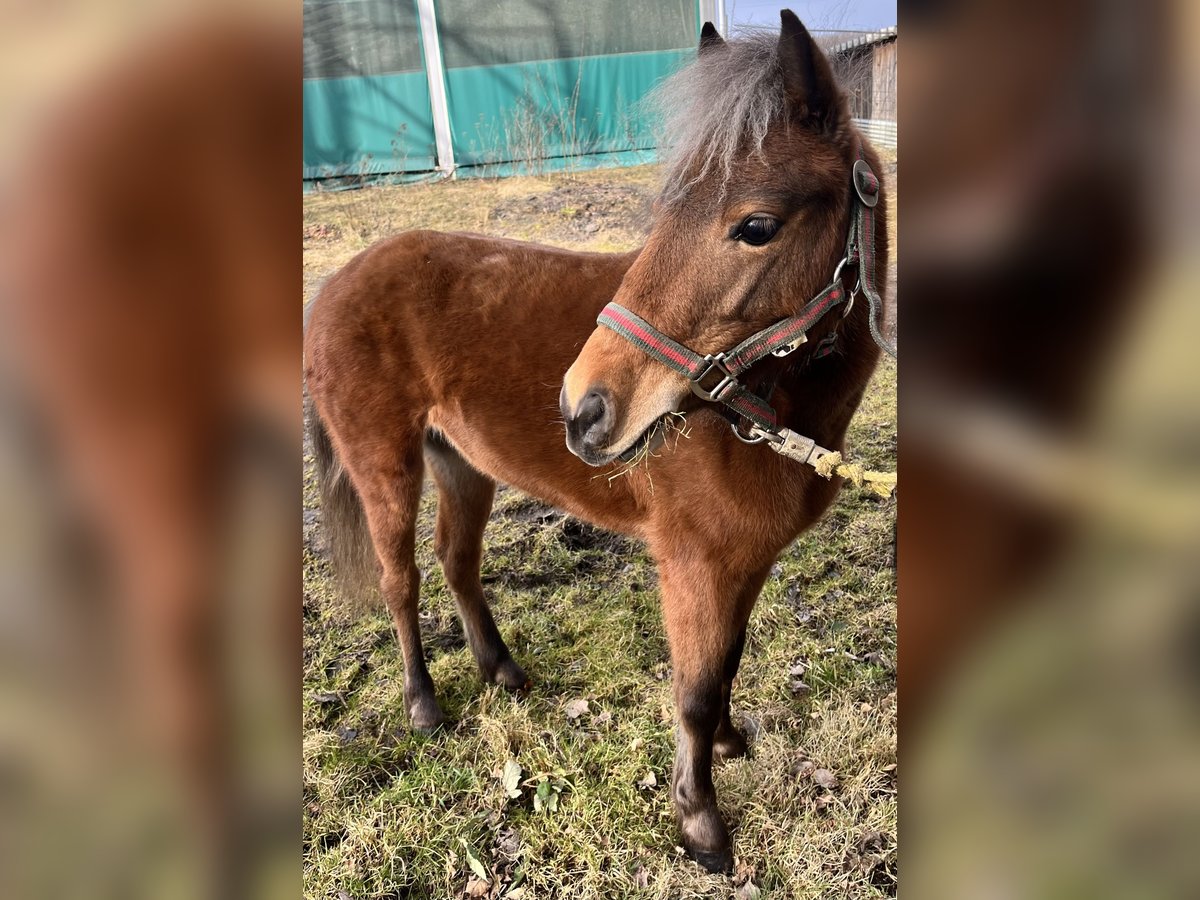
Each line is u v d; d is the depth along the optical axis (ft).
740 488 5.50
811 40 4.32
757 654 8.20
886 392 12.77
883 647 8.11
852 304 4.79
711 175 4.43
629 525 6.62
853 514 10.27
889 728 7.07
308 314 7.73
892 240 8.02
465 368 6.95
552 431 6.63
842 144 4.50
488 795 6.88
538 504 11.30
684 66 4.94
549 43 25.41
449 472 8.09
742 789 6.73
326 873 6.27
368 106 25.80
